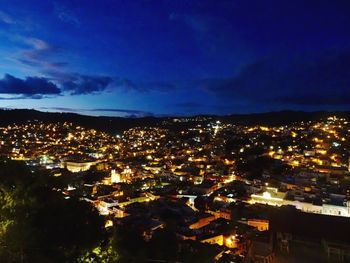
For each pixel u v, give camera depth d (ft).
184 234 199.62
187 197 321.52
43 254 68.33
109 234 88.12
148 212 252.42
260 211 248.93
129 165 563.07
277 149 593.42
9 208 69.26
